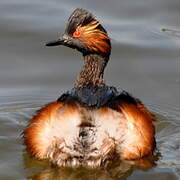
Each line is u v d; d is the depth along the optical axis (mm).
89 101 13195
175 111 17250
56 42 14984
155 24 22438
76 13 14914
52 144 13273
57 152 13156
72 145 12984
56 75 19109
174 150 14695
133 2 23844
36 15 22422
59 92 18234
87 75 15203
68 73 19250
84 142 12922
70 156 13086
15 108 17156
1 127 15703
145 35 21578
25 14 22453
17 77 18984
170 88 18531
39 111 14117
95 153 13000
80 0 23781
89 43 14797
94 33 14750
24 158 13930
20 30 21422
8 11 22594
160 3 23891
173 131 16000
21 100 17688
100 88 13852
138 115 13688
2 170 13336
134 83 18797
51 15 22422
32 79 18906
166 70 19547
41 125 13586
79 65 19703
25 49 20484
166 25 22422
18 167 13484
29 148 13891
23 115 16625
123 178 13094
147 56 20328
